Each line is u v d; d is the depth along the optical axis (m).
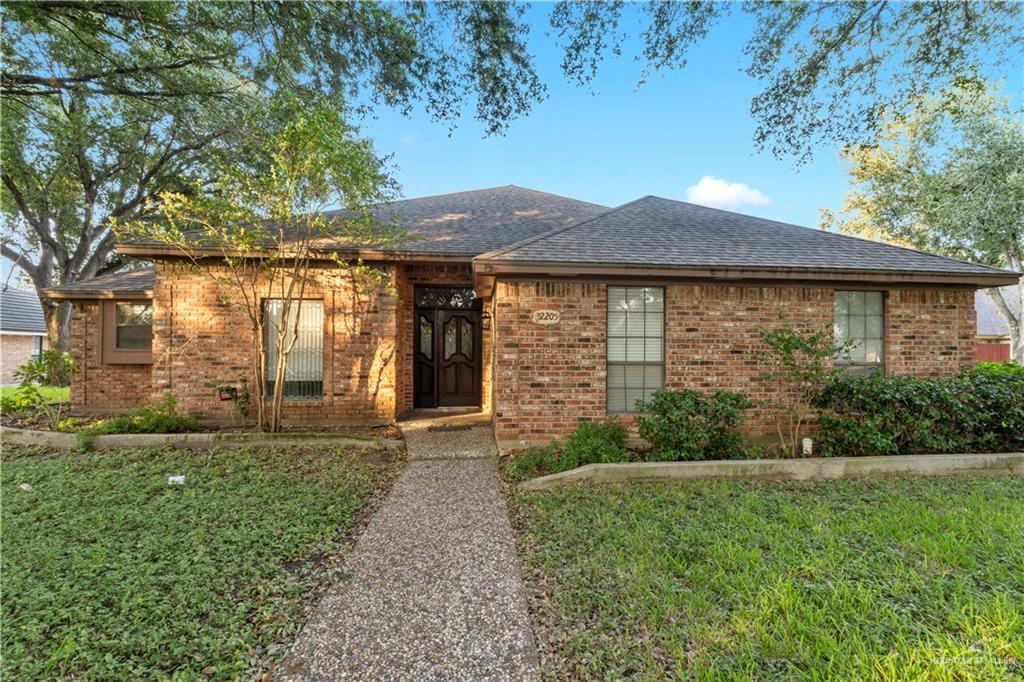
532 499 4.68
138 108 13.14
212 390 7.99
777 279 6.81
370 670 2.28
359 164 6.68
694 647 2.37
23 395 8.25
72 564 3.20
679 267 6.34
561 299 6.70
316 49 7.94
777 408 6.91
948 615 2.54
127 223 6.56
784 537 3.61
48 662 2.24
